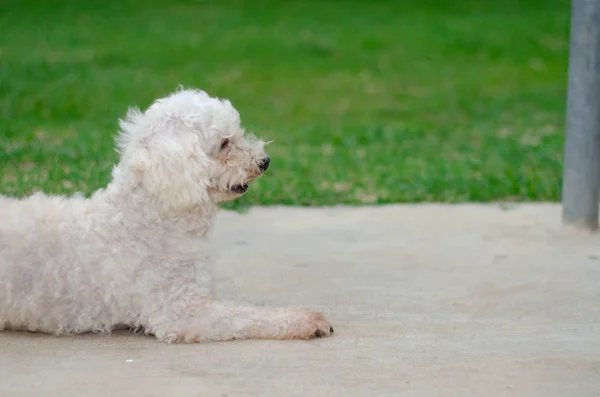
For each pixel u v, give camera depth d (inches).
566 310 305.6
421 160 586.6
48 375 246.2
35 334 278.2
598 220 415.5
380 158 587.5
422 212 447.2
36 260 273.0
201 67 952.9
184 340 270.7
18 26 1146.0
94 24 1183.6
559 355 263.4
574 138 408.2
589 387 240.4
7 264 271.7
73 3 1331.2
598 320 295.6
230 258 367.2
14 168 527.8
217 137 281.9
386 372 249.8
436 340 276.2
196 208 277.4
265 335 274.5
